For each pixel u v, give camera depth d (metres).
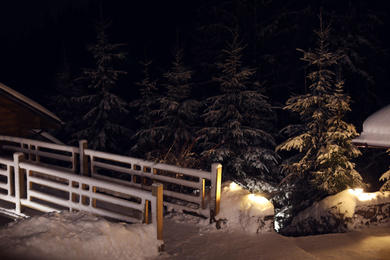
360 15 17.95
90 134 16.67
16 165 7.45
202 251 5.69
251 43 19.70
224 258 5.44
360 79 17.78
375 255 5.74
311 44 19.25
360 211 7.40
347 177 9.55
